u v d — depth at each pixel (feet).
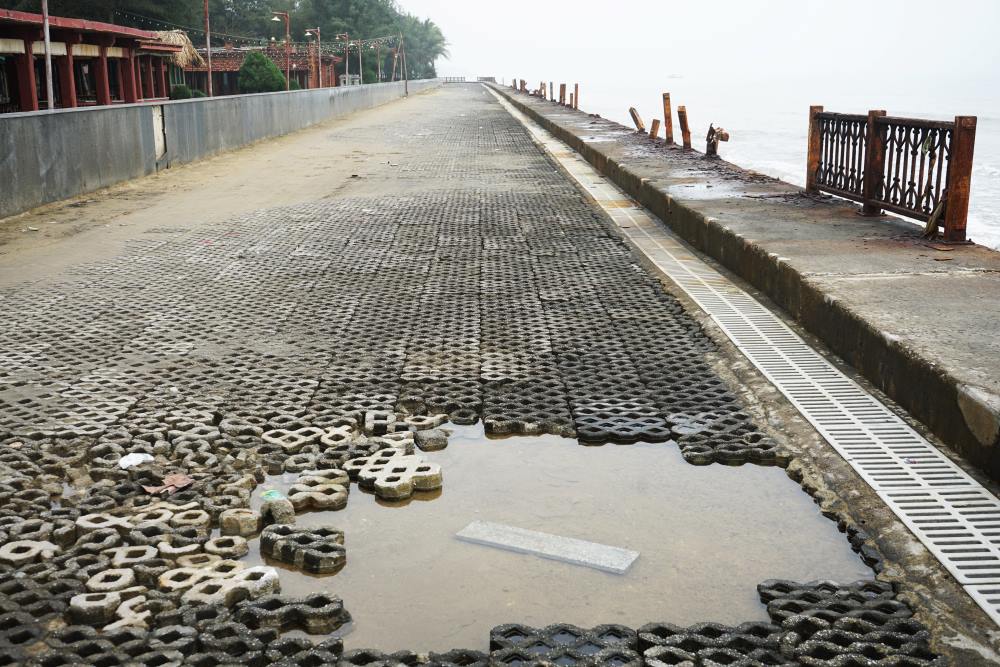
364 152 65.21
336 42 358.23
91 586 9.36
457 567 10.19
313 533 10.71
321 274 24.62
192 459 12.55
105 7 203.10
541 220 33.71
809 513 11.49
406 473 12.14
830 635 8.54
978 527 10.72
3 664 8.11
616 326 19.54
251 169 53.67
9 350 17.74
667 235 31.83
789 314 20.47
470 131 90.02
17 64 96.12
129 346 18.04
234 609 9.20
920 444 13.16
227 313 20.58
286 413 14.33
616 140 63.41
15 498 11.42
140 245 29.09
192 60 200.34
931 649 8.37
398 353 17.54
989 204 53.21
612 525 11.13
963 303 17.21
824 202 31.50
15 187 35.37
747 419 14.30
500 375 16.25
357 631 8.95
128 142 47.29
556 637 8.66
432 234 30.83
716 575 9.99
